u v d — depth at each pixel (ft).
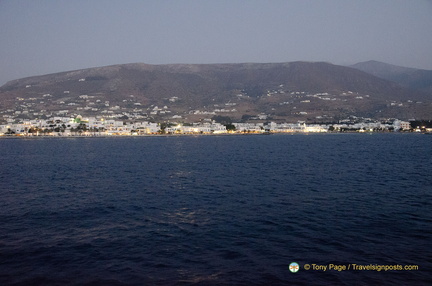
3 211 142.41
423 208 141.79
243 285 77.25
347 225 118.21
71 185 210.18
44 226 120.47
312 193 176.55
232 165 312.71
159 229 115.96
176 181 221.05
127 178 237.25
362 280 78.84
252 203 153.99
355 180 219.41
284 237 106.52
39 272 83.82
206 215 133.69
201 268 85.46
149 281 79.15
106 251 96.43
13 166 325.83
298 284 77.41
